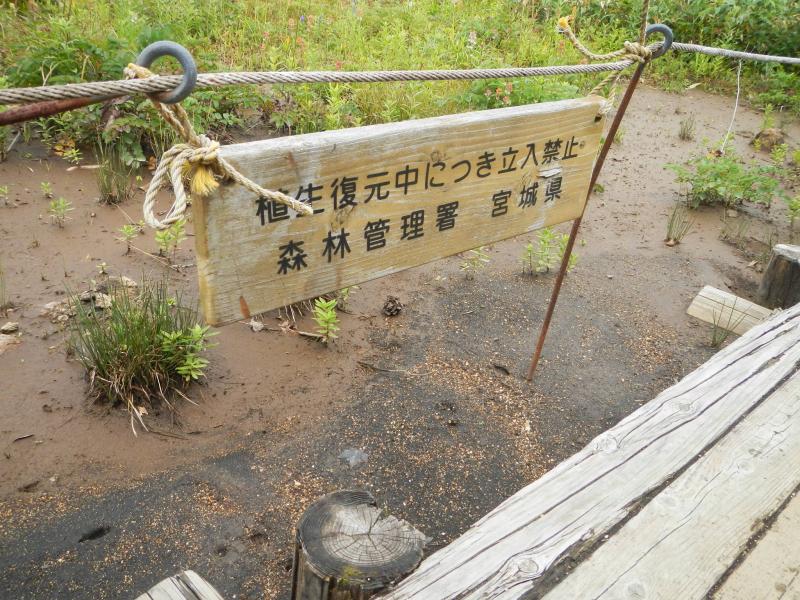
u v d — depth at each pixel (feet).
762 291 13.85
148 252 14.07
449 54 23.94
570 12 31.09
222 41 22.57
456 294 14.43
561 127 9.02
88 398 10.41
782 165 22.24
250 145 6.08
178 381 10.92
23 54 17.54
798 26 29.32
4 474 9.11
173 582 6.04
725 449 6.66
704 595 5.20
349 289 13.70
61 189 15.56
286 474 9.71
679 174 19.26
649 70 29.35
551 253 16.03
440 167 7.81
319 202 6.75
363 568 5.61
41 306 12.09
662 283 15.61
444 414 11.15
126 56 16.61
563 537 5.62
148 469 9.51
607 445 6.68
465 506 9.53
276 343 12.26
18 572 7.95
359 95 20.26
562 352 12.96
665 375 12.60
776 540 5.70
